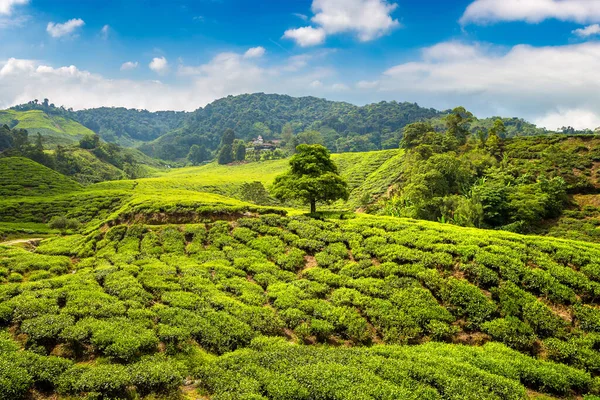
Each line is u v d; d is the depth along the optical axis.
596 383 16.72
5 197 81.44
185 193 79.12
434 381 15.80
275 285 26.80
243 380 16.06
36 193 87.00
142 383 15.89
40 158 129.75
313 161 44.91
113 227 42.91
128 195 82.12
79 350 18.92
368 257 28.89
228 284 26.98
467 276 24.66
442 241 29.00
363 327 21.58
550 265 24.34
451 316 21.80
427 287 24.41
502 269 24.22
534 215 58.94
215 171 196.50
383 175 115.56
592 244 28.19
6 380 15.12
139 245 37.72
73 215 71.81
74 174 141.00
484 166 81.31
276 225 38.41
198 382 17.17
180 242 37.31
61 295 24.02
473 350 18.97
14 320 20.78
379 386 15.08
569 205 65.06
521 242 28.06
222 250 34.53
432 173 73.12
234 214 44.06
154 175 194.62
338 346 21.02
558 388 16.44
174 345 19.59
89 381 15.63
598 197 65.06
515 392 15.32
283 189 42.97
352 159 151.38
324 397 14.78
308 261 31.02
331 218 39.53
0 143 156.88
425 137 106.56
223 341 20.22
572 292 22.08
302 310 23.58
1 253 35.41
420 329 21.14
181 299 24.17
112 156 183.62
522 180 72.06
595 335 19.36
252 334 21.08
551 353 18.97
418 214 64.44
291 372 16.52
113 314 21.77
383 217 39.62
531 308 21.23
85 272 29.62
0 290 24.53
